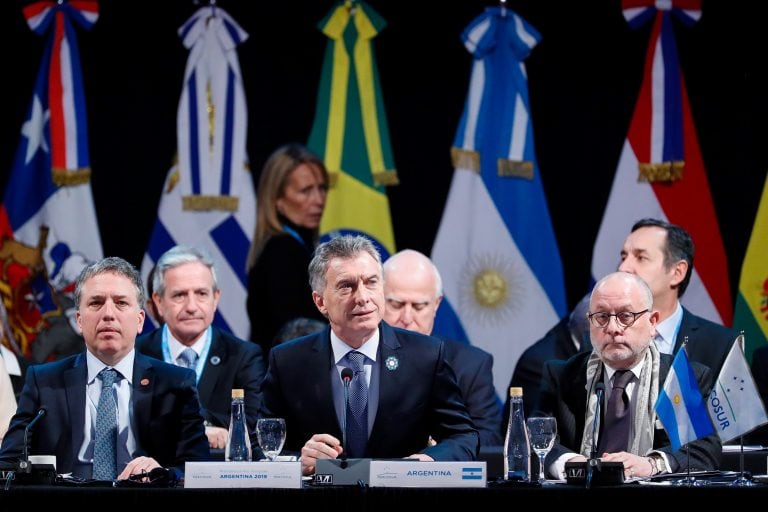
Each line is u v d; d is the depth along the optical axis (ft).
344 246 47.52
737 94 75.41
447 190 76.18
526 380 69.26
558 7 76.69
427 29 76.79
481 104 75.56
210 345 60.34
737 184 75.05
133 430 48.11
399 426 47.85
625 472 43.68
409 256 60.08
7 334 71.67
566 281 75.87
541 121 76.54
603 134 76.13
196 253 60.08
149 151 76.18
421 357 48.57
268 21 76.79
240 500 39.11
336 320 47.34
